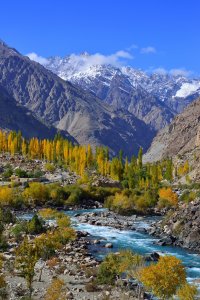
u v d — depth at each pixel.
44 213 99.81
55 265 56.28
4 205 114.69
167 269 40.47
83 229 90.88
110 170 187.00
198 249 74.19
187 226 79.94
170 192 129.50
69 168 190.88
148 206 124.31
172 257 42.09
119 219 106.94
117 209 119.69
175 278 40.12
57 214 99.75
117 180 175.38
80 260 60.75
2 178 156.75
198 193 138.38
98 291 46.84
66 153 197.88
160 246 76.31
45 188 129.75
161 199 127.69
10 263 53.25
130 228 93.38
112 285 49.19
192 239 76.31
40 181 156.62
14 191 125.69
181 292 41.19
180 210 88.62
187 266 61.47
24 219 94.81
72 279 50.94
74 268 55.91
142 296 45.69
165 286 39.88
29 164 190.12
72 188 139.00
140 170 190.75
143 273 41.66
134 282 50.50
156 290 40.34
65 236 72.62
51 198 129.75
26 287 45.75
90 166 199.62
